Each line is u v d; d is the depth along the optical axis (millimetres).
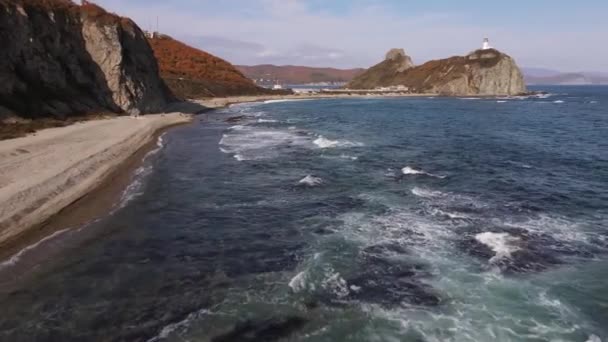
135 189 19422
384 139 35594
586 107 80438
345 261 11656
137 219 15461
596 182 20109
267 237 13688
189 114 60938
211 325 8703
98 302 9648
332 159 26312
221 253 12484
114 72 49625
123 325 8719
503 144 32812
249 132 40688
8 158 21984
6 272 11141
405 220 14820
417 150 29844
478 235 13242
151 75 60344
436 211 15758
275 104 94438
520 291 9859
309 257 12016
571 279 10422
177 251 12641
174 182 20734
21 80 36688
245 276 10961
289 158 26750
